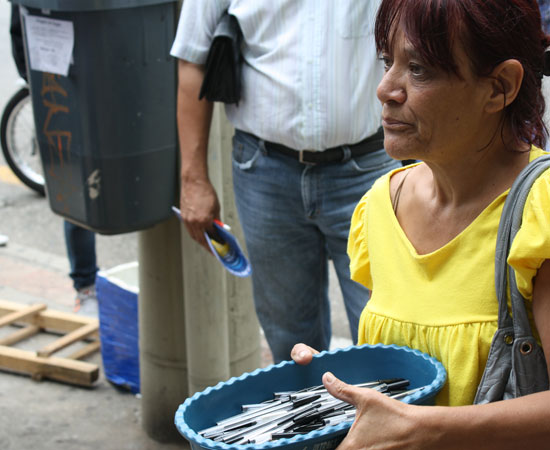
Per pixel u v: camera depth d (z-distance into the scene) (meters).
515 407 1.15
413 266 1.39
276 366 1.39
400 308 1.41
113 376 3.57
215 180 2.84
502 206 1.27
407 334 1.39
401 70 1.24
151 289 3.04
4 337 4.05
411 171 1.47
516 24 1.18
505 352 1.25
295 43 2.35
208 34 2.50
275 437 1.21
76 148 2.67
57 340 3.89
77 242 4.16
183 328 3.05
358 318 2.56
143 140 2.68
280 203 2.52
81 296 4.29
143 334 3.14
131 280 3.74
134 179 2.70
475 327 1.29
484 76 1.20
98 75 2.55
